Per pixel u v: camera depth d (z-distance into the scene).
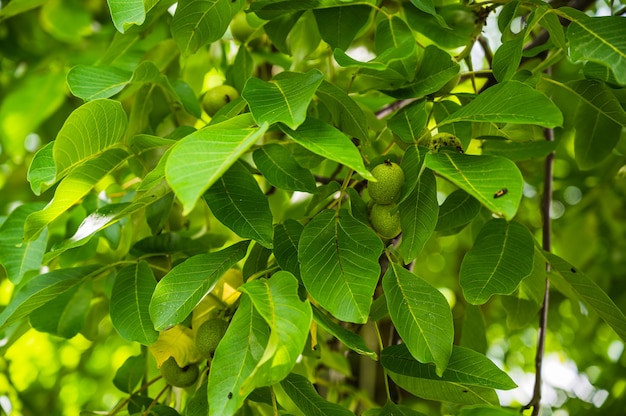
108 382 2.86
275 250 1.26
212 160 1.03
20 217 1.47
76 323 1.51
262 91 1.16
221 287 1.38
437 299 1.21
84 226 1.28
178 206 1.69
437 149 1.22
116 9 1.17
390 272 1.24
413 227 1.23
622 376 2.50
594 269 2.39
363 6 1.46
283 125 1.13
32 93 2.29
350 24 1.46
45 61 2.20
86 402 2.87
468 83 1.91
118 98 1.57
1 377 2.66
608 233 2.39
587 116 1.59
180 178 1.01
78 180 1.26
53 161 1.26
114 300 1.34
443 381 1.27
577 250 2.35
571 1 1.59
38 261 1.45
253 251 1.32
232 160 1.01
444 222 1.39
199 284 1.22
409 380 1.28
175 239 1.48
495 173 1.13
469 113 1.20
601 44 1.21
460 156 1.17
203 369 1.41
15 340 1.56
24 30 2.27
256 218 1.24
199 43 1.39
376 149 1.63
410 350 1.19
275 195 1.81
